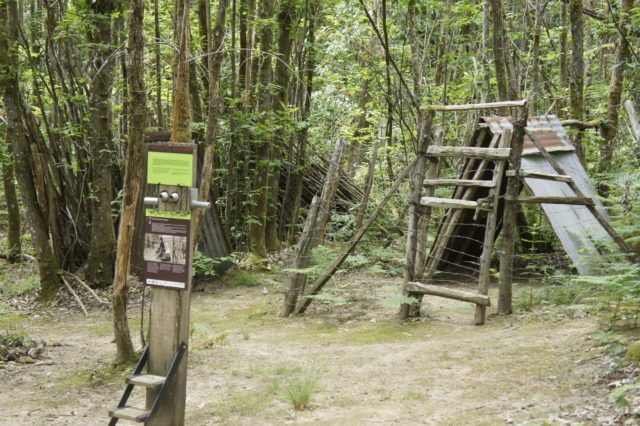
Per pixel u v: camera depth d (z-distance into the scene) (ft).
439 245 30.32
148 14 51.31
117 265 23.20
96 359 25.20
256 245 42.50
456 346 23.30
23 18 48.96
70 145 40.55
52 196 38.52
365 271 38.27
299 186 47.37
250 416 18.12
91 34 36.47
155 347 15.80
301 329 28.50
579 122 35.19
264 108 42.32
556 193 30.50
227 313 32.60
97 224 37.93
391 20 52.54
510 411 16.76
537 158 31.22
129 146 22.11
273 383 20.18
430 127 28.84
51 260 37.50
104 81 36.73
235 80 44.27
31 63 37.40
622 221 29.60
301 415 17.95
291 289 31.09
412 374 20.72
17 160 36.70
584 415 15.66
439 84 53.06
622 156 40.45
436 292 27.50
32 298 37.14
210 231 39.91
